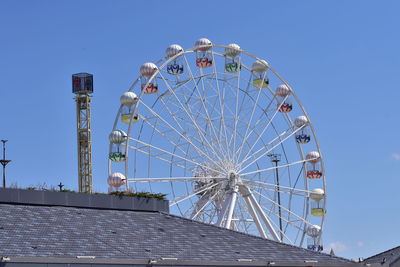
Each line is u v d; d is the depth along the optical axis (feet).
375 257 228.43
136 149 291.99
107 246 176.35
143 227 195.83
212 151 297.33
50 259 159.53
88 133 455.22
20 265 156.76
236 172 297.33
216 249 188.96
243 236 200.95
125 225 194.39
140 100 293.64
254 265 184.55
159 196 218.79
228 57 309.01
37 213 188.85
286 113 321.52
